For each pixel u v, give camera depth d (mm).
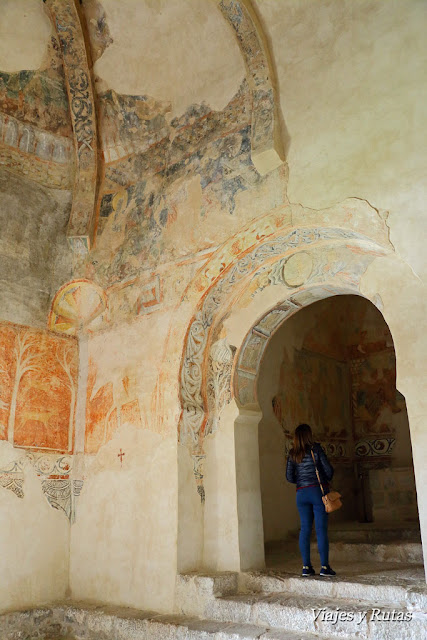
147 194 8680
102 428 8352
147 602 7168
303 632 5801
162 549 7188
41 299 8742
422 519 5625
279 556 8336
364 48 6723
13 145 8836
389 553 7414
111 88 8930
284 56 7340
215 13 7703
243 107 7805
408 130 6195
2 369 8086
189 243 7941
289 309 7824
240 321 7832
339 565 7266
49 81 9000
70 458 8500
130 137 9008
